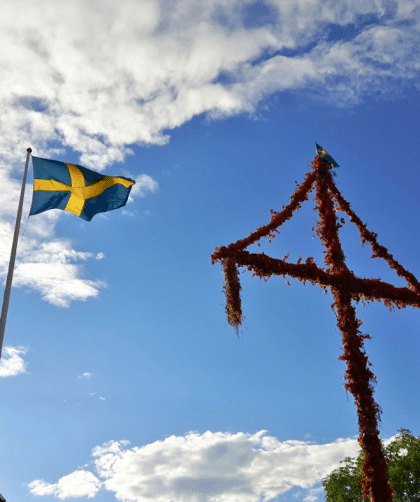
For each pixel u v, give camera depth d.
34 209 14.77
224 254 9.71
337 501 24.38
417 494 22.92
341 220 11.07
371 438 8.84
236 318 9.18
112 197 15.77
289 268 9.87
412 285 11.41
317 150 11.77
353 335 9.67
